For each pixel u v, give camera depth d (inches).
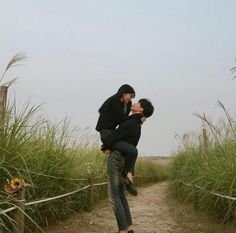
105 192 418.0
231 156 276.5
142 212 347.9
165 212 346.6
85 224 269.1
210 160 328.8
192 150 439.8
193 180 351.3
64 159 271.9
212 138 354.9
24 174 205.9
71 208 296.8
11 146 197.5
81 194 316.2
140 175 757.3
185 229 266.2
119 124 232.5
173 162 520.7
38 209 232.7
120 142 223.9
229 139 315.3
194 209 339.6
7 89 198.8
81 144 386.6
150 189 653.3
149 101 236.4
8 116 200.2
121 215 223.1
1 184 187.2
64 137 288.8
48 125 272.8
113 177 224.2
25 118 210.1
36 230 219.5
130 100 237.0
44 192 238.1
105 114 232.4
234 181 253.4
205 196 291.0
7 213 180.4
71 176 286.2
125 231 223.5
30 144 228.2
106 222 284.0
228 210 258.1
